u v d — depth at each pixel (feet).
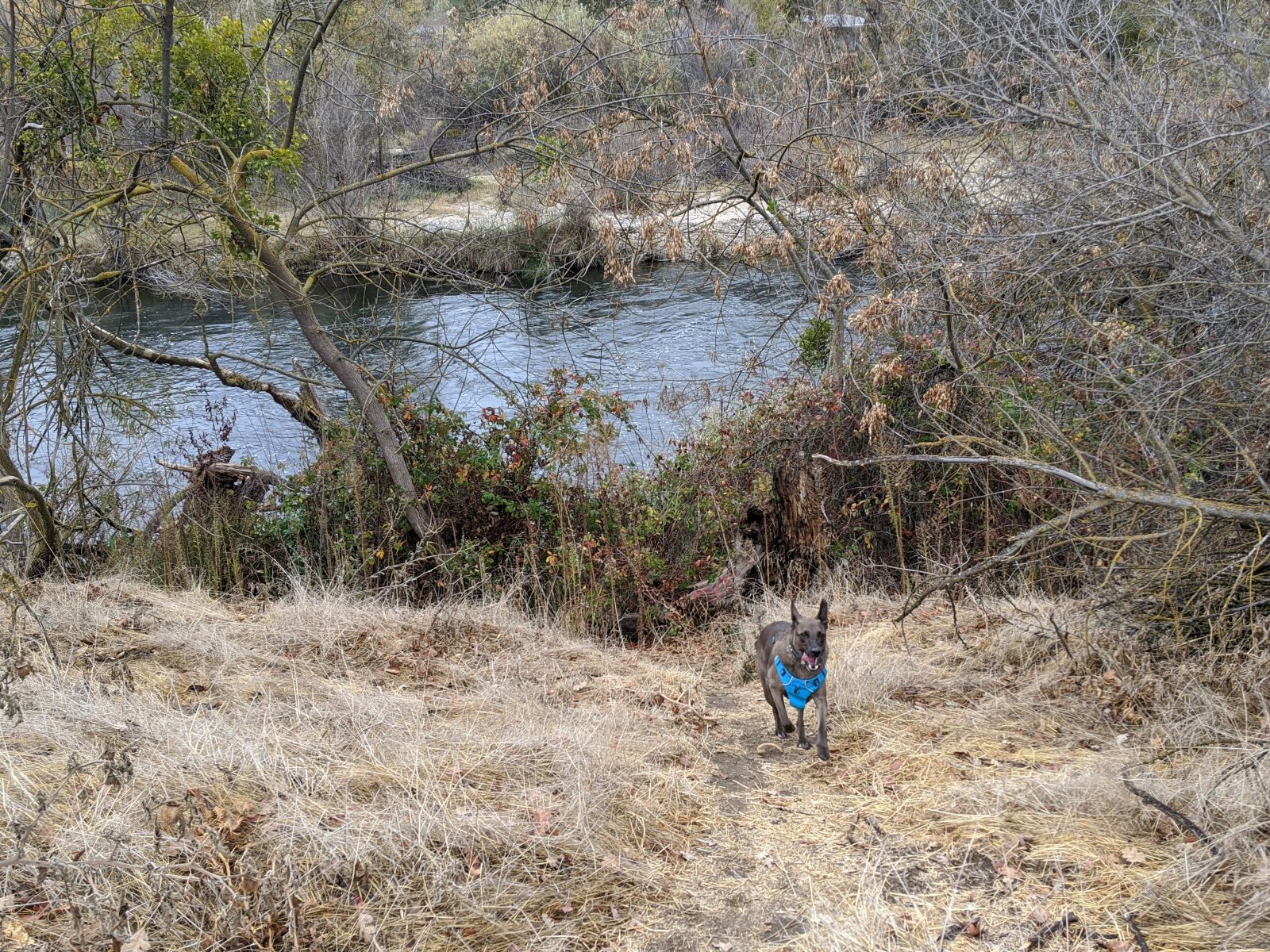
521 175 32.35
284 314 60.85
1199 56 25.89
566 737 19.80
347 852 16.35
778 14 50.19
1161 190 22.04
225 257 31.04
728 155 32.76
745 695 24.38
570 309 35.65
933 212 29.32
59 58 28.96
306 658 23.56
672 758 20.47
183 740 18.15
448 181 47.11
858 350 31.71
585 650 26.16
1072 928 15.71
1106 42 28.76
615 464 33.01
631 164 30.50
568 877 16.85
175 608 25.48
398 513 31.48
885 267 30.76
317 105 42.47
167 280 32.58
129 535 31.99
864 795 19.29
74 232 29.19
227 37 31.53
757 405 33.65
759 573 30.91
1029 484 27.22
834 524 31.04
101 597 25.52
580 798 17.99
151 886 15.33
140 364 52.31
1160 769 18.81
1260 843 16.57
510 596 29.14
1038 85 28.76
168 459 40.47
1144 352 24.30
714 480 31.73
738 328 55.06
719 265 36.37
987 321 27.30
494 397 49.11
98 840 15.84
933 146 31.09
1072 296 25.73
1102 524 22.47
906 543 30.99
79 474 31.48
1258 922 15.51
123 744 17.94
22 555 30.83
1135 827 17.62
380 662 23.84
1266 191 23.68
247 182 32.01
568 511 31.30
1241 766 17.62
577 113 33.99
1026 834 17.62
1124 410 21.77
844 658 23.75
